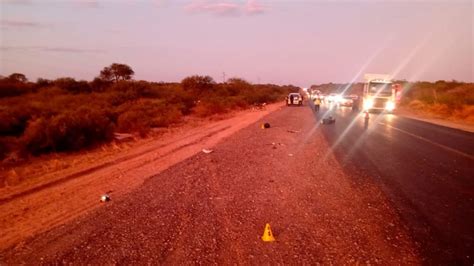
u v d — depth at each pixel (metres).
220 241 5.76
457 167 11.40
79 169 11.53
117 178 10.22
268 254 5.30
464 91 53.56
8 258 5.36
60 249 5.58
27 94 44.53
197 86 70.31
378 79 40.41
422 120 30.09
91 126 16.64
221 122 27.81
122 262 5.09
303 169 10.98
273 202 7.75
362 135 19.27
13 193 8.95
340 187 8.95
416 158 12.87
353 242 5.72
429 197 8.19
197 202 7.76
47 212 7.48
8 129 17.31
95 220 6.79
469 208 7.45
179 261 5.09
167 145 16.25
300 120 28.42
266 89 100.94
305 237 5.91
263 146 15.43
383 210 7.26
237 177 9.97
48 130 14.49
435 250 5.48
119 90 49.97
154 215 6.98
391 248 5.52
